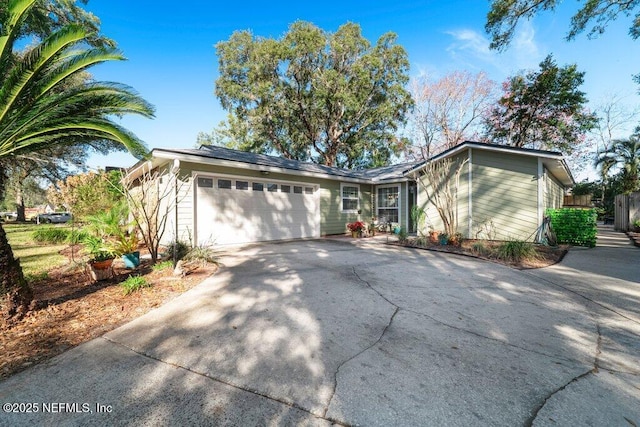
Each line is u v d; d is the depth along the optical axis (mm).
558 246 8281
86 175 11367
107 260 4746
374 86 20734
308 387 2014
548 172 10406
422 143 22141
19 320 3045
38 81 3473
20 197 26656
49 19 9930
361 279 4949
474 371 2207
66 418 1721
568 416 1729
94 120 3729
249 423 1680
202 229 8461
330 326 3045
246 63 19938
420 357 2416
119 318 3250
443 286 4551
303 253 7629
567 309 3559
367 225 12672
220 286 4523
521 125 19453
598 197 25891
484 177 9570
